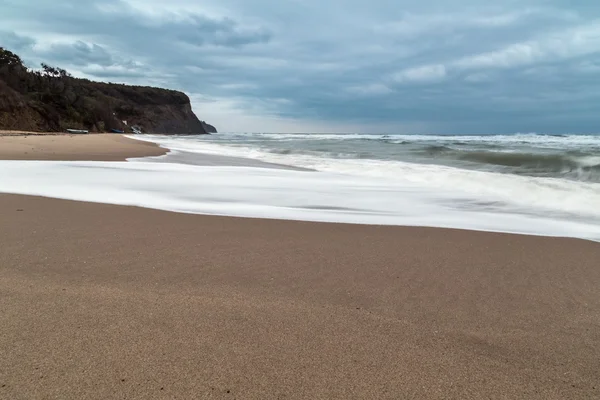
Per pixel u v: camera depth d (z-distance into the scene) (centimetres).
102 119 7662
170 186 755
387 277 321
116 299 261
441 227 497
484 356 209
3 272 302
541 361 206
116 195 648
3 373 179
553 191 714
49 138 2325
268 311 254
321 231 462
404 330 235
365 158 1487
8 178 780
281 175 963
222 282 300
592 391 182
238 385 178
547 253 394
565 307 272
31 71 7094
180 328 226
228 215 536
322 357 203
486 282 315
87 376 179
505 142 2617
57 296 262
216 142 3067
